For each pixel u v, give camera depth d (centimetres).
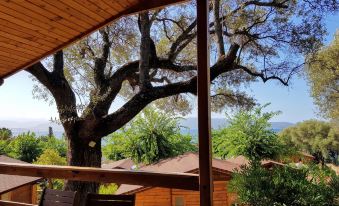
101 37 736
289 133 2580
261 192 574
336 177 605
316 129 2436
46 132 2442
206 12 305
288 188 564
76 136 654
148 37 673
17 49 431
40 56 455
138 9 369
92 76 710
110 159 1614
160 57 759
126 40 786
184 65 786
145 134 1296
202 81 302
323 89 1328
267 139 982
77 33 409
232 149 1015
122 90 940
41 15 357
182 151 1309
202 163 302
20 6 334
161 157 1279
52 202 300
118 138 1347
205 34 303
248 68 768
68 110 652
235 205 643
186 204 880
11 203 411
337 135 2303
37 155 1936
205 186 300
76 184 629
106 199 286
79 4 349
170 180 340
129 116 638
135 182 358
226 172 849
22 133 2025
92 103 646
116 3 358
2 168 434
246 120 1006
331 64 952
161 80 880
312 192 563
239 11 742
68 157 659
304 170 629
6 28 376
